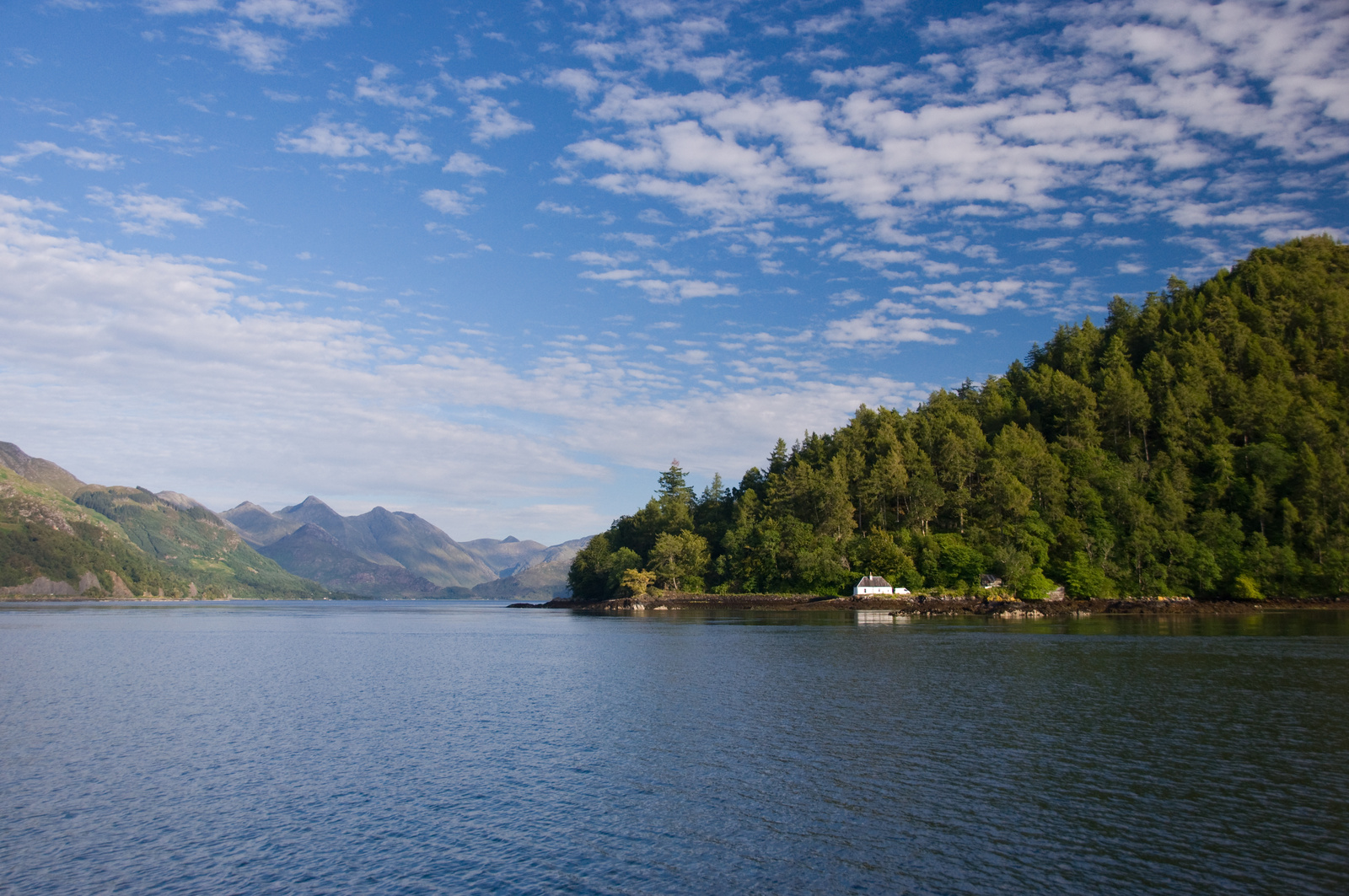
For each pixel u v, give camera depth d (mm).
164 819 34969
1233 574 172500
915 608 174125
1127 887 27062
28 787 39719
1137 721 52344
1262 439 192625
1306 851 30016
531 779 40406
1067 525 185500
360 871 29281
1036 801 36062
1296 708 56406
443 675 81375
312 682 76688
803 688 67438
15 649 113312
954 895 26562
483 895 27016
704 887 27500
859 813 34594
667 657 94688
